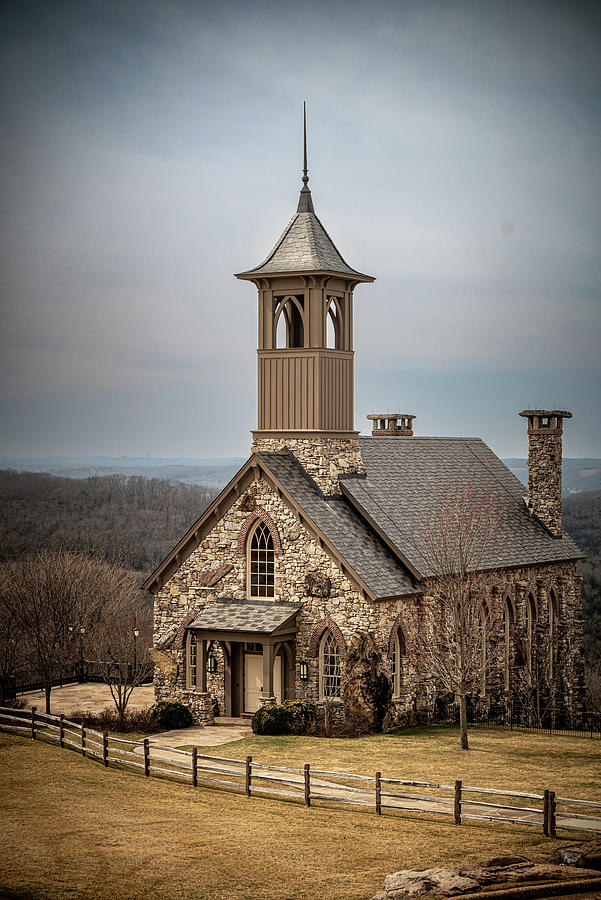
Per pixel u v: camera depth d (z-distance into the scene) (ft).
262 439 197.26
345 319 199.72
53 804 126.11
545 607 226.79
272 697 179.22
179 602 195.31
